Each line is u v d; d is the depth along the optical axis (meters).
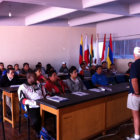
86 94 2.82
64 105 2.25
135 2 5.07
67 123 2.35
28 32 7.09
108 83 4.73
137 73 2.36
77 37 8.16
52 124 3.32
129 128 3.16
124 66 7.54
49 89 3.14
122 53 7.66
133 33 7.00
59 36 7.74
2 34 6.62
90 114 2.65
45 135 2.47
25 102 2.61
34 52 7.28
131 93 2.48
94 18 6.66
